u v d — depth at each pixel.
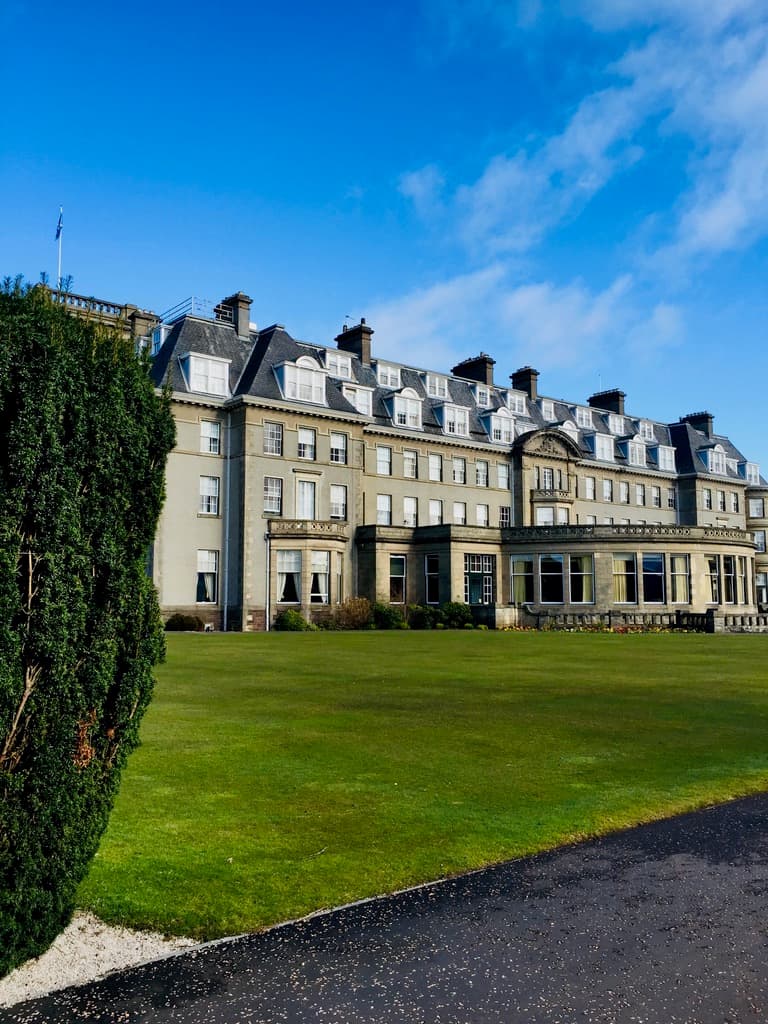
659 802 9.23
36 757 5.51
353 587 49.81
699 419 79.75
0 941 5.40
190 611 43.47
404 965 5.62
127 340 6.61
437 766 10.70
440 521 56.75
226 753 11.30
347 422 49.50
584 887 6.91
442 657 25.77
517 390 66.56
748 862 7.50
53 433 5.52
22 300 5.92
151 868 7.16
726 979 5.44
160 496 6.56
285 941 5.95
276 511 45.81
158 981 5.43
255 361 47.38
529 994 5.26
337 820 8.45
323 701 15.96
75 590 5.69
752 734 13.09
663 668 23.02
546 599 51.00
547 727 13.46
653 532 49.97
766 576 78.81
